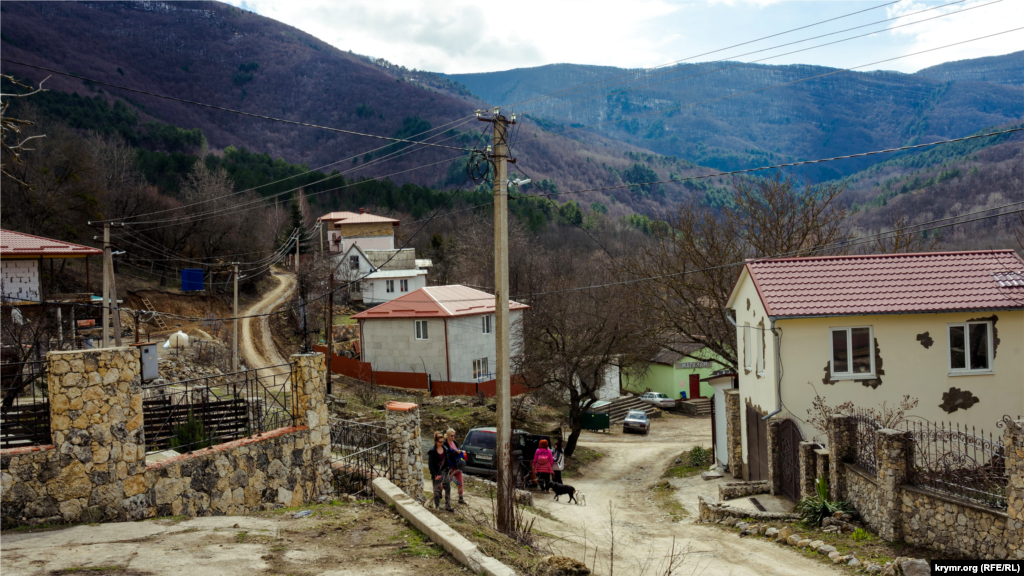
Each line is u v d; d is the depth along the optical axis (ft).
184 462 35.68
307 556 27.58
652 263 107.65
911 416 55.01
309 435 42.73
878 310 54.90
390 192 349.82
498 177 43.42
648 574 35.60
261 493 39.34
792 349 55.77
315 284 191.72
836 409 51.39
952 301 55.52
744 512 49.39
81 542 28.30
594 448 109.19
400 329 136.26
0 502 30.53
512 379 126.93
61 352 32.12
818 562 37.22
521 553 33.09
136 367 34.17
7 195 155.74
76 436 32.22
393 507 36.88
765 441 59.82
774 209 100.48
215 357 125.59
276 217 278.87
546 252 252.42
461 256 253.85
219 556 26.86
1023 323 55.72
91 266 170.91
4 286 100.27
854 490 43.42
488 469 69.77
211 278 188.96
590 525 52.13
